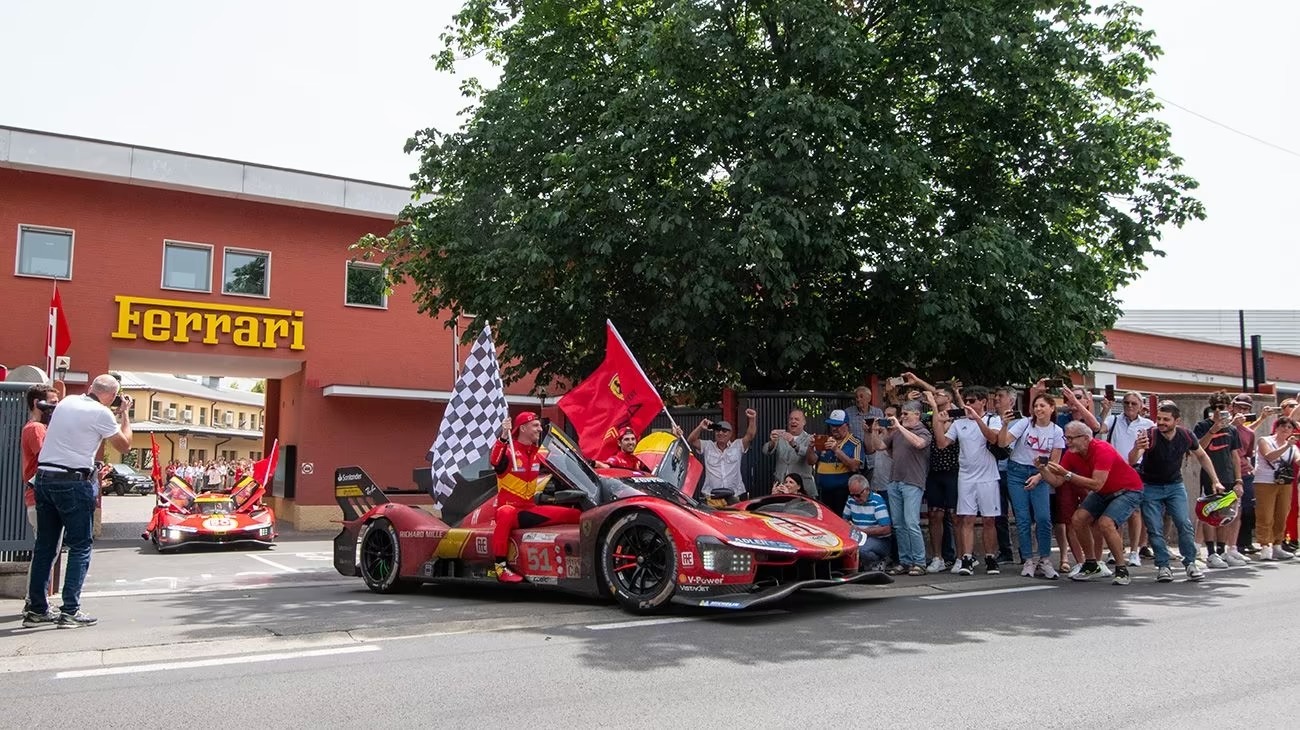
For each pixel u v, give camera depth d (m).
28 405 8.14
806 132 10.83
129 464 49.31
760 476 11.80
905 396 10.55
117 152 19.38
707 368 12.29
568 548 7.33
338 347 21.88
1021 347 12.72
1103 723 3.94
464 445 8.76
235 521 15.84
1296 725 3.91
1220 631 6.09
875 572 7.51
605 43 13.29
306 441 21.44
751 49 12.17
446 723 3.98
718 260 11.00
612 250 11.58
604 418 9.47
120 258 19.69
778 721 3.98
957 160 13.13
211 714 4.15
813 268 12.02
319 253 21.84
